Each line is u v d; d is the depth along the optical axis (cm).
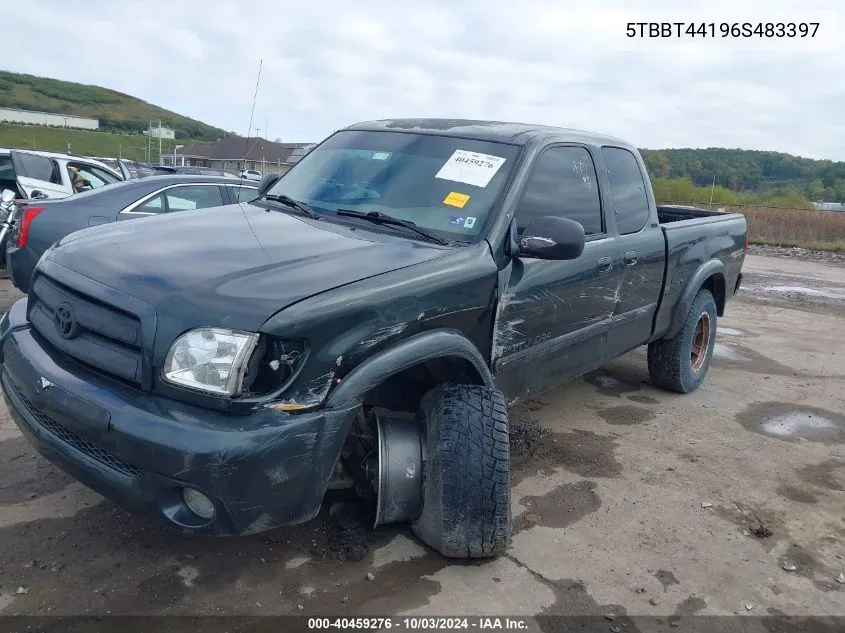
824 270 1470
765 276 1337
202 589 274
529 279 341
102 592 267
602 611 283
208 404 232
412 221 336
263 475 230
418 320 278
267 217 345
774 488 410
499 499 292
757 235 2070
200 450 222
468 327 311
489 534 293
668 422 506
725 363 685
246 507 232
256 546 304
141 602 264
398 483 298
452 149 369
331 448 246
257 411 233
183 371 232
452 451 289
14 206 611
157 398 237
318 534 317
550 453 434
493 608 278
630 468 421
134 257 274
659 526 355
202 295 242
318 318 242
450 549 295
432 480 295
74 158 948
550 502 371
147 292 246
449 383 315
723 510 378
